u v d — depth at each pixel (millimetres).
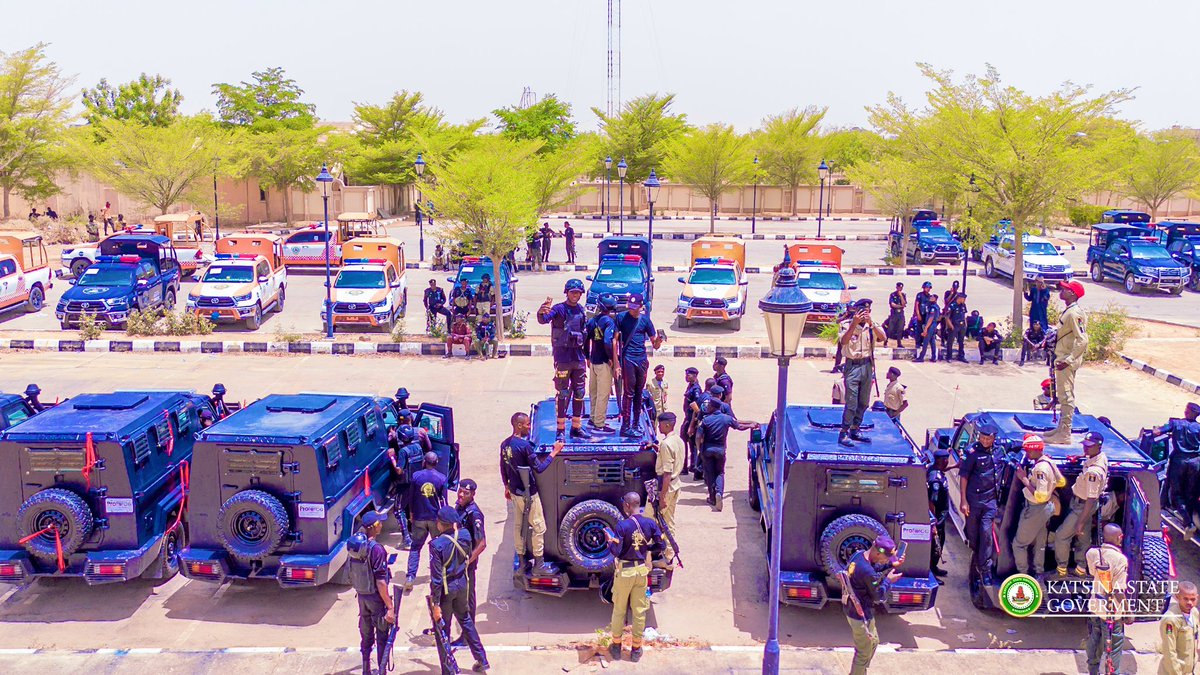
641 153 61656
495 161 22312
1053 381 11273
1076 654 8836
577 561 9180
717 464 12461
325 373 20078
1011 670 8500
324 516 9438
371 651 8617
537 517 9219
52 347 22203
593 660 8609
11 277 25719
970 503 9648
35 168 42000
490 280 23781
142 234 31109
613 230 54000
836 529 8844
